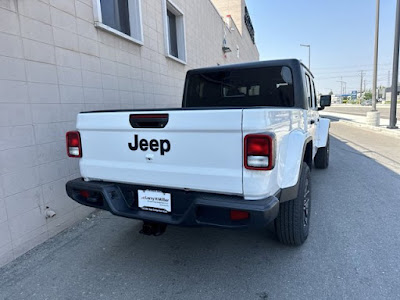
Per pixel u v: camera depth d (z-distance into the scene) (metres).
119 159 2.64
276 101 3.81
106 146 2.68
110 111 2.60
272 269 2.76
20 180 3.07
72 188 2.83
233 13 19.34
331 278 2.58
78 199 2.84
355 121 20.06
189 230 3.65
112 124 2.60
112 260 3.00
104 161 2.72
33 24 3.19
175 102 7.28
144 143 2.49
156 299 2.39
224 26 13.62
